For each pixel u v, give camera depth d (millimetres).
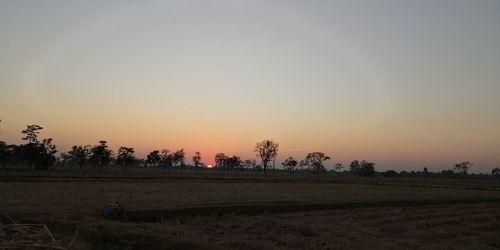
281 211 40312
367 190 77000
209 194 54469
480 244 28172
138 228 22531
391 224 34969
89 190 54094
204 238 23000
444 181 154000
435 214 42125
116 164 177750
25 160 127125
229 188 67625
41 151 119062
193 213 35156
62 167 166750
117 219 29500
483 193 78375
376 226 33719
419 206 50781
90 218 25344
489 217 41219
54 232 21625
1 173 92625
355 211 42156
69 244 18672
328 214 39250
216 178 106062
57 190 52250
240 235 26953
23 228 20844
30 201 39500
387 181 135125
